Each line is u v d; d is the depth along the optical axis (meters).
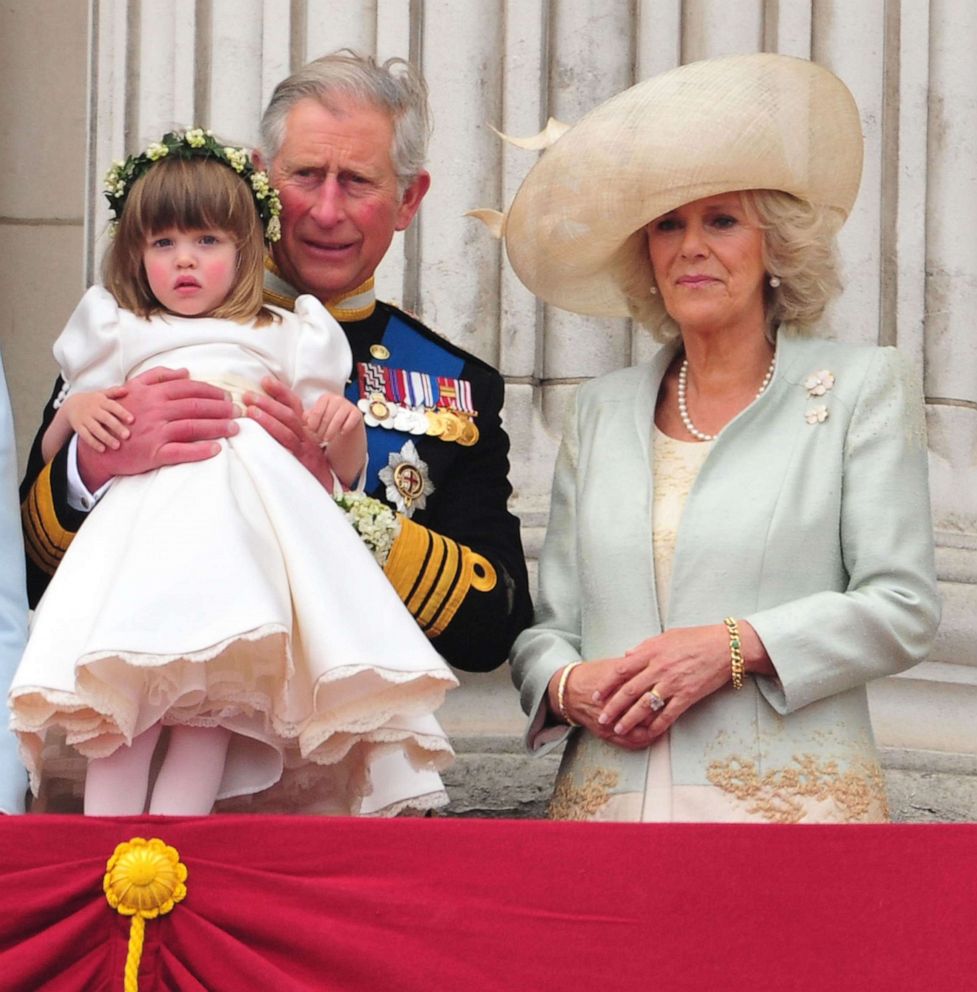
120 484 14.37
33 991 12.05
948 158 20.50
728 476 14.90
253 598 13.09
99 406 14.41
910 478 14.84
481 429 16.53
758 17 20.53
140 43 20.75
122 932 12.16
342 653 13.14
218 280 15.10
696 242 15.23
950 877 12.34
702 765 14.33
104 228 19.72
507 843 12.39
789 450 14.88
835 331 19.98
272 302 16.30
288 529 13.73
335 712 13.44
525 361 20.08
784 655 14.20
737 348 15.45
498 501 16.45
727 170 15.06
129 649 12.83
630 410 15.58
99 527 13.98
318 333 15.31
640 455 15.27
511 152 20.33
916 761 18.55
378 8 20.52
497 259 20.27
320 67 16.64
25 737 13.36
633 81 20.55
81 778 15.15
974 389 20.23
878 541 14.59
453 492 16.33
